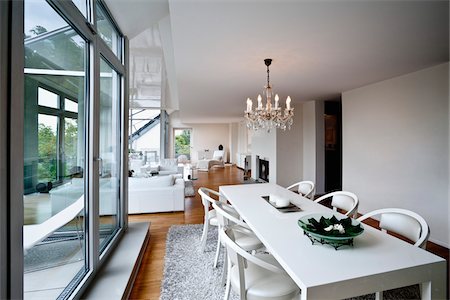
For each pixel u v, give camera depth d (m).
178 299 1.78
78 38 1.60
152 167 6.34
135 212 3.96
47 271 1.36
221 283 1.92
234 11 1.68
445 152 2.73
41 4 1.19
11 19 0.91
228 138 12.91
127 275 1.85
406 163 3.16
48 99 1.30
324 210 1.97
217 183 7.02
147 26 2.82
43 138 1.27
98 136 1.83
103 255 2.03
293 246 1.28
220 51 2.41
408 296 1.84
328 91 4.23
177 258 2.42
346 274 1.01
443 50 2.36
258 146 7.12
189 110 7.01
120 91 2.64
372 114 3.70
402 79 3.22
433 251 2.59
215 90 4.20
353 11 1.67
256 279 1.37
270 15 1.73
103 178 2.19
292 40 2.14
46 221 1.32
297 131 5.62
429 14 1.71
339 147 5.49
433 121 2.84
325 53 2.45
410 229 1.55
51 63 1.31
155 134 9.85
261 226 1.60
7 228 0.91
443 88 2.74
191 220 3.70
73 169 1.61
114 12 2.20
